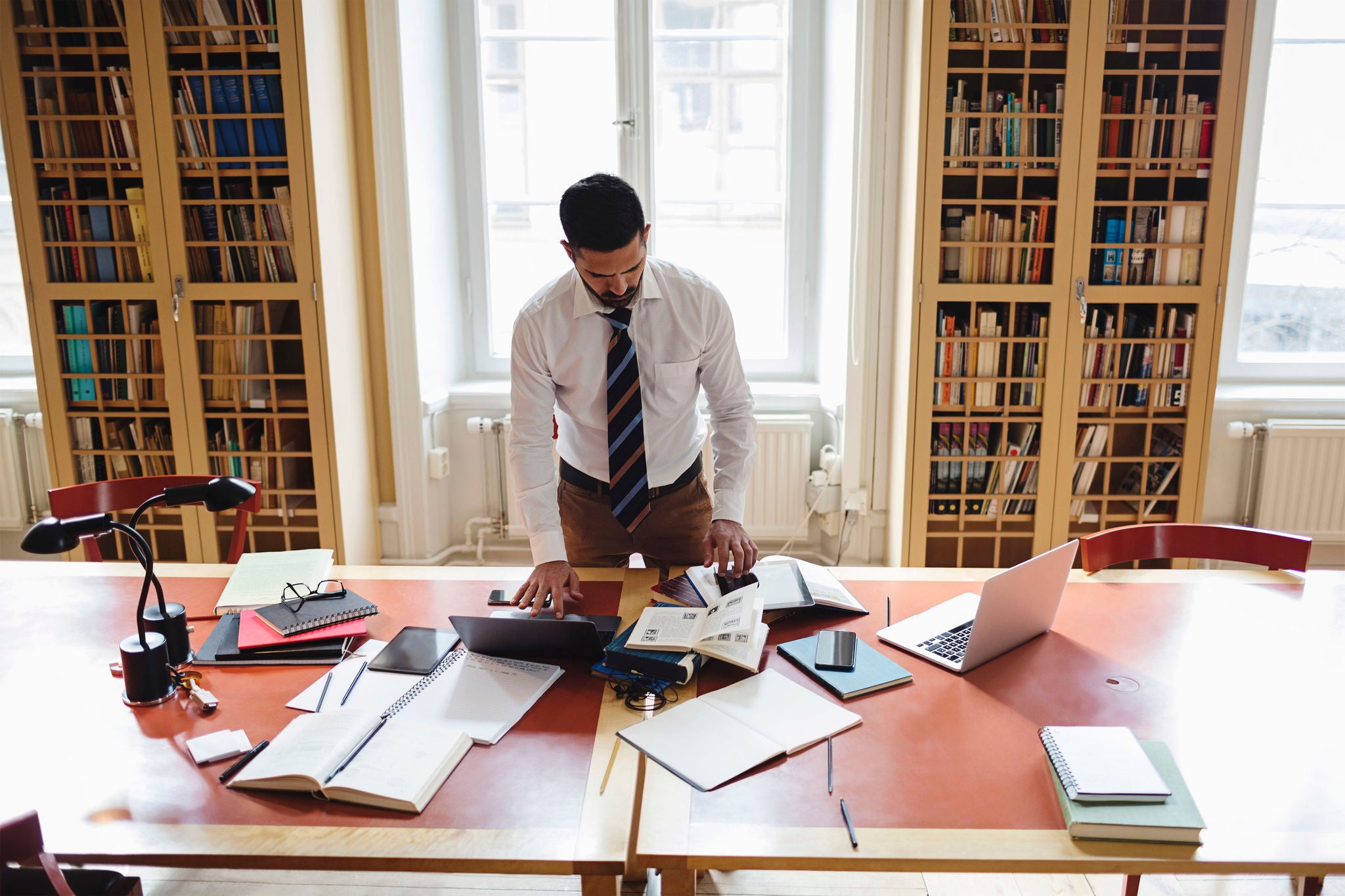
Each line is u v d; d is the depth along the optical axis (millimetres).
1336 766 1419
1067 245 2996
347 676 1671
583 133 3707
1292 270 3660
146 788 1383
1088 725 1520
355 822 1305
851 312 3348
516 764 1426
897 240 3273
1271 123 3545
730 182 3742
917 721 1536
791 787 1369
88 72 2992
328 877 2172
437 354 3691
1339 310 3688
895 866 1225
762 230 3791
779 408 3727
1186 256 3072
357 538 3459
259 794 1372
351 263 3348
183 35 3004
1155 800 1281
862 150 3217
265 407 3244
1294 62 3482
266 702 1609
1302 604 1975
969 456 3176
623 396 2031
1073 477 3256
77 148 3100
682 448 2209
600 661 1707
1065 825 1283
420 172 3465
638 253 1712
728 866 1233
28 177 3064
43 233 3123
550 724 1533
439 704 1582
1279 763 1424
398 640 1788
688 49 3617
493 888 2143
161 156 3010
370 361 3535
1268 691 1627
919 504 3203
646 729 1502
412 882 2164
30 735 1516
